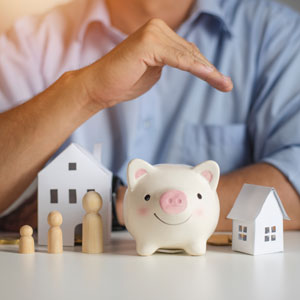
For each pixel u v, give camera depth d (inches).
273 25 49.7
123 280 18.7
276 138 42.5
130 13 52.4
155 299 15.9
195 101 49.1
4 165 32.3
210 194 23.9
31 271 20.5
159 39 28.1
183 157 48.3
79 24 52.2
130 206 23.8
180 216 22.7
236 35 50.0
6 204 33.8
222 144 48.0
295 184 35.3
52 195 27.8
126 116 47.7
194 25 51.0
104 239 27.6
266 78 47.1
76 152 27.5
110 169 48.4
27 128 32.3
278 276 19.4
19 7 54.3
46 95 32.9
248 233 24.4
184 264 21.8
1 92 50.6
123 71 29.1
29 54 51.6
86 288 17.4
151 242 23.8
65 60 51.6
